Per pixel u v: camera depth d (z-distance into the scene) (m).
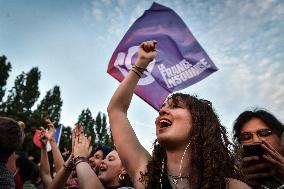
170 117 1.73
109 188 3.20
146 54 2.02
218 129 1.78
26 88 63.66
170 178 1.64
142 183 1.70
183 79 3.53
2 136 2.49
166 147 1.70
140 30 3.57
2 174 2.43
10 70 58.97
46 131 4.05
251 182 1.82
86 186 2.31
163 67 3.52
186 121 1.71
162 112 1.77
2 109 56.75
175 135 1.66
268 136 2.39
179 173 1.64
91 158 3.89
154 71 3.49
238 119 2.52
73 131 2.85
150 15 3.62
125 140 1.84
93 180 2.37
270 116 2.46
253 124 2.43
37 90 64.81
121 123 1.89
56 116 69.06
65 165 3.02
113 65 3.42
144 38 3.54
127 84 1.97
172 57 3.57
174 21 3.63
